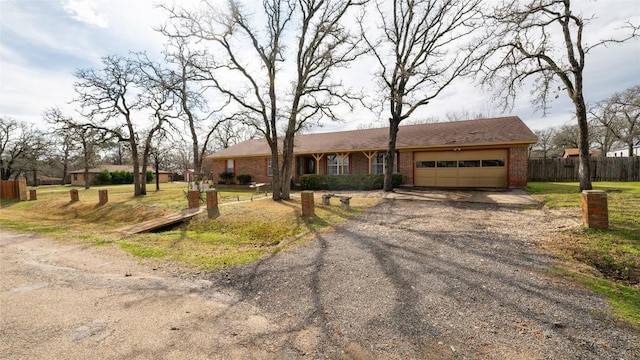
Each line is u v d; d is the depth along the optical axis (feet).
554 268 15.16
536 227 23.13
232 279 15.94
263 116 43.09
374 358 8.58
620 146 109.50
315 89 41.93
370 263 17.29
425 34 46.55
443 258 17.47
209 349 9.24
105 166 156.97
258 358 8.73
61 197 64.49
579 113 35.68
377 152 62.69
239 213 34.50
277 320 11.11
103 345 9.54
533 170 67.21
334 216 31.68
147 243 25.54
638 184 47.85
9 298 13.57
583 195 21.02
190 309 12.23
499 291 12.79
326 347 9.21
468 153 54.13
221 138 116.98
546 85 37.76
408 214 31.19
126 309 12.29
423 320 10.67
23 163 113.50
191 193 40.34
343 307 11.97
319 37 42.27
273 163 43.55
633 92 81.10
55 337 10.08
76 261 20.10
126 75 58.75
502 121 58.90
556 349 8.73
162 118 63.21
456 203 35.99
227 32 40.47
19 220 43.29
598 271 15.06
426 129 64.64
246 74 42.34
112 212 44.55
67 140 64.18
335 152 65.10
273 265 18.01
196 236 28.35
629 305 11.28
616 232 18.92
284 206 37.50
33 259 20.84
